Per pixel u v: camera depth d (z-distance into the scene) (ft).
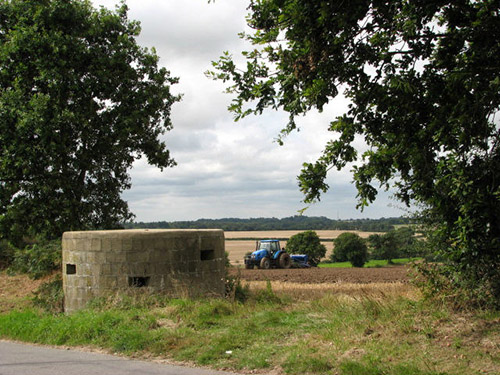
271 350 22.18
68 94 56.13
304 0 19.84
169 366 21.16
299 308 31.78
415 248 28.27
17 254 66.39
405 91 19.85
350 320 25.70
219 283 39.17
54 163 52.37
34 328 29.94
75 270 37.04
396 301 28.40
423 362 18.85
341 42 20.98
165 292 35.40
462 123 19.45
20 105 50.88
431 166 21.31
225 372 20.03
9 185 53.36
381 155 22.74
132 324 27.78
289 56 21.43
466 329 21.93
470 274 25.71
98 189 67.67
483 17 19.77
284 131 23.00
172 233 36.19
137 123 61.26
